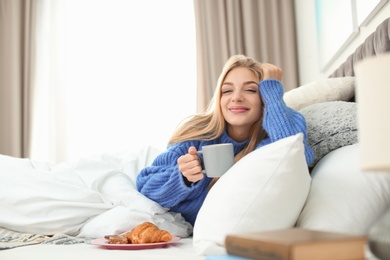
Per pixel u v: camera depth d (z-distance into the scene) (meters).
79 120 3.46
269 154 1.08
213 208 1.11
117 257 1.07
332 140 1.39
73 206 1.58
